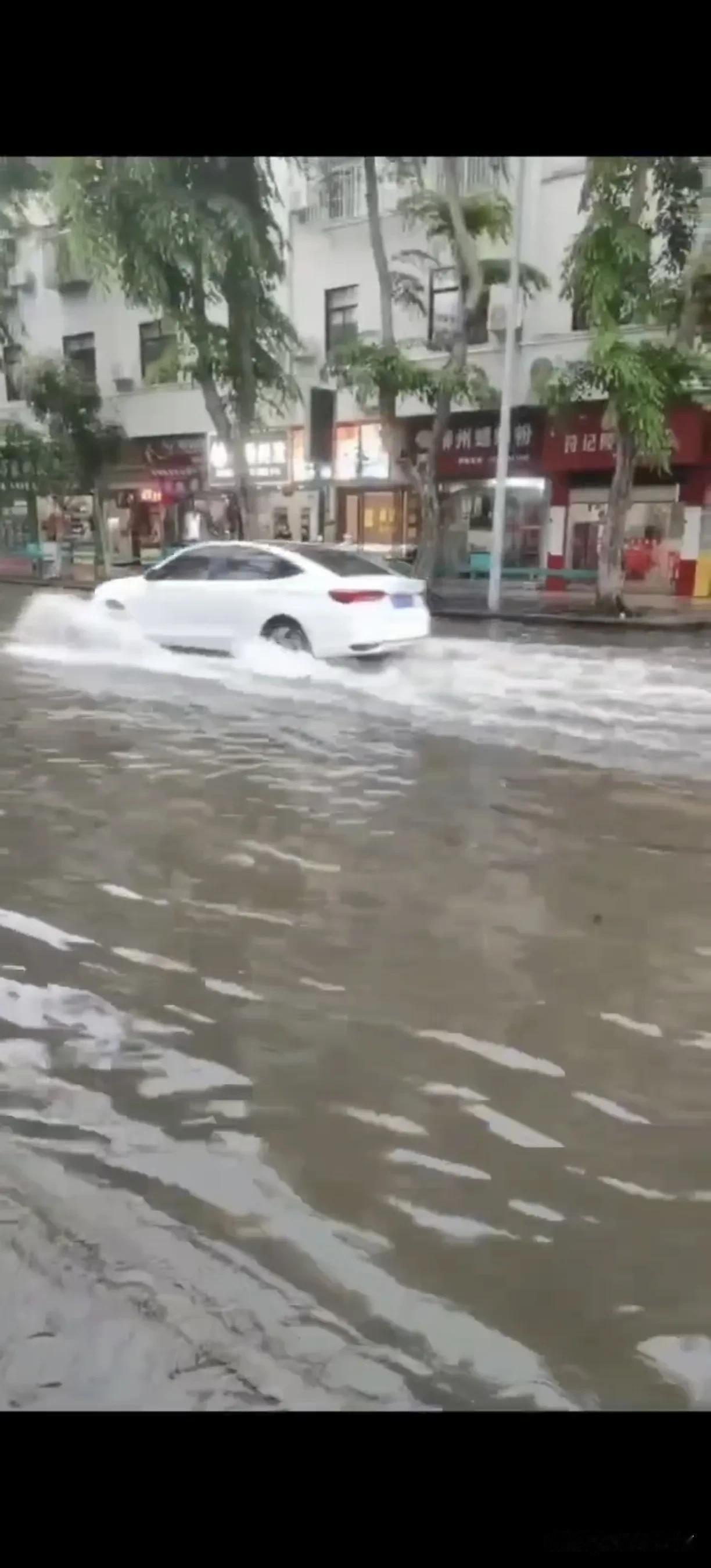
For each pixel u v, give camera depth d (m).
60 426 29.81
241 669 12.05
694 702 10.59
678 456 22.14
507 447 20.03
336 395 26.73
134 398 31.64
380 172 24.39
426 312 21.97
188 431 30.56
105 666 12.45
